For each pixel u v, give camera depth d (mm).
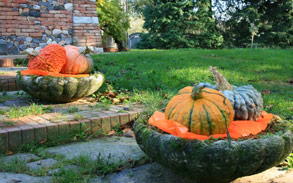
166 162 2701
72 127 4125
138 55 11516
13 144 3688
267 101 5781
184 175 2758
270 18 30766
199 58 11609
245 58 12180
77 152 3682
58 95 5129
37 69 5113
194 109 2816
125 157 3516
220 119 2787
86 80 5219
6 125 3916
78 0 12625
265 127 3062
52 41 12180
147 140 2846
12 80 6613
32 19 11742
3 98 5785
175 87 6906
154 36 27453
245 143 2553
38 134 3863
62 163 3307
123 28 15633
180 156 2564
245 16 29391
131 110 4969
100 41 13117
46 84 4988
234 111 3223
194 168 2547
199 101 2867
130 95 6129
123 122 4613
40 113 4605
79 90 5219
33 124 4004
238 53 13719
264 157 2600
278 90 6980
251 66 10047
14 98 5828
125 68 8578
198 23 26828
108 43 15523
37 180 2916
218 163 2477
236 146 2508
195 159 2510
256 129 2934
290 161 3463
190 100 2920
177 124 2740
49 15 12078
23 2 11531
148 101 5555
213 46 28578
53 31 12188
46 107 5035
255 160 2545
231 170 2529
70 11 12492
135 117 4707
